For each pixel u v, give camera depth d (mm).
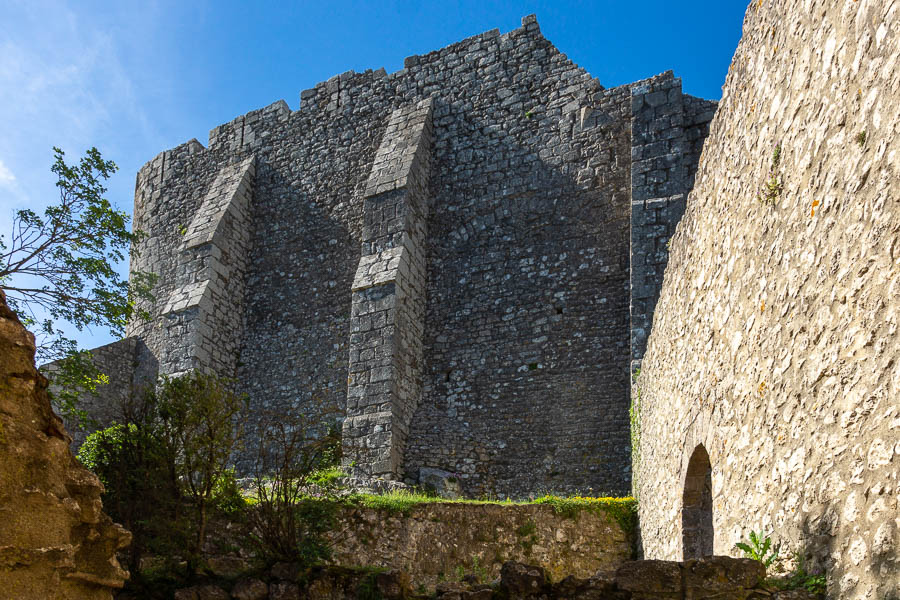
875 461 4441
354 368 19078
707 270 8234
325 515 9055
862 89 4746
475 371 19438
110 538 4234
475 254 20578
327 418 20344
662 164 18625
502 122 21484
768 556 5848
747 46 7152
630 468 17000
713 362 7781
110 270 12609
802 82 5695
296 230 23531
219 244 23000
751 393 6500
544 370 18781
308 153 24219
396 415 18578
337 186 23344
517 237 20297
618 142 19922
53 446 4039
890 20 4430
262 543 8508
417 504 12898
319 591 7441
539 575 6578
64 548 3959
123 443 9203
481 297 20109
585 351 18562
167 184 27422
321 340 21828
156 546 8086
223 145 26281
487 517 13289
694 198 8984
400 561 12367
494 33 22406
